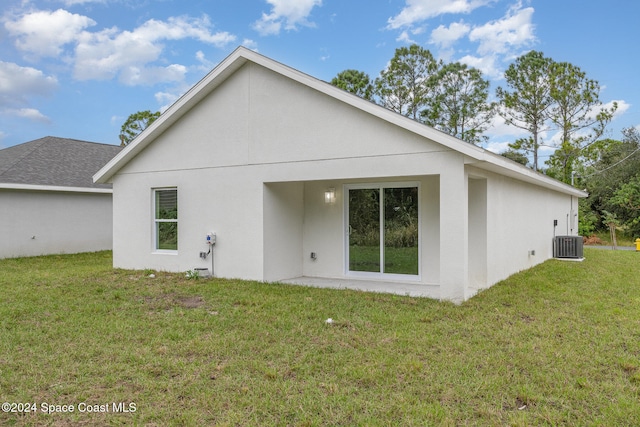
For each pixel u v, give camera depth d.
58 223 15.38
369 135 7.70
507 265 9.45
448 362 4.36
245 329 5.53
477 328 5.52
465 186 6.98
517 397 3.62
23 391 3.75
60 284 8.77
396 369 4.18
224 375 4.09
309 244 10.10
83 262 12.98
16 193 14.16
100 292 7.95
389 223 9.24
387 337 5.18
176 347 4.84
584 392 3.68
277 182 9.17
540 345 4.84
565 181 26.39
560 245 13.86
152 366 4.31
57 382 3.95
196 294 7.73
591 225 26.27
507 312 6.36
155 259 10.46
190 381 3.96
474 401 3.55
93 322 5.88
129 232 10.87
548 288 8.18
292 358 4.51
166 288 8.25
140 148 10.51
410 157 7.31
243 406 3.47
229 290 8.02
